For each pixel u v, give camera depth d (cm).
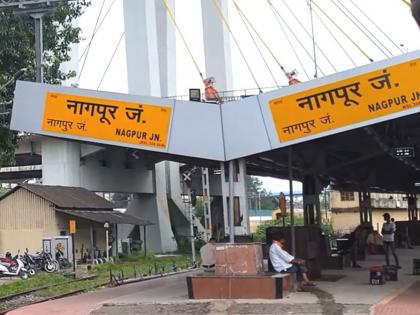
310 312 1041
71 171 3862
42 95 1324
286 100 1225
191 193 2988
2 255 3147
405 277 1600
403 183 3806
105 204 3688
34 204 3256
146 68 4028
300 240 1586
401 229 3294
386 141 1677
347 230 6359
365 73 1168
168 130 1275
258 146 1242
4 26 2028
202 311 1107
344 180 3000
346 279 1566
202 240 4766
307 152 1780
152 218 4531
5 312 1366
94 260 3228
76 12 2403
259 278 1187
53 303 1366
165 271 2520
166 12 4569
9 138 2170
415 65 1141
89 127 1299
